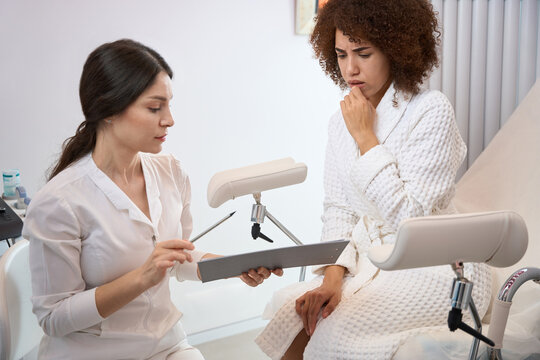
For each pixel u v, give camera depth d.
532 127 2.06
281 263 1.21
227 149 2.68
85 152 1.24
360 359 1.21
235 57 2.62
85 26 2.29
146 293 1.26
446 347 1.21
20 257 1.25
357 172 1.40
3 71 2.18
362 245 1.49
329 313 1.34
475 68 2.61
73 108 2.32
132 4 2.36
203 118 2.60
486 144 2.68
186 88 2.54
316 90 2.85
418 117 1.41
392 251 0.94
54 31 2.24
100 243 1.19
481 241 0.94
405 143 1.42
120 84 1.13
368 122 1.45
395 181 1.36
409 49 1.39
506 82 2.63
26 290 1.26
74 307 1.13
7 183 1.92
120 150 1.21
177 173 1.40
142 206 1.28
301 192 2.89
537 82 2.10
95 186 1.20
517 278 1.04
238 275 1.25
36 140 2.28
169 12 2.44
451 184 1.39
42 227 1.14
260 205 1.36
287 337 1.37
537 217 1.83
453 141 1.41
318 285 1.47
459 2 2.57
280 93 2.76
